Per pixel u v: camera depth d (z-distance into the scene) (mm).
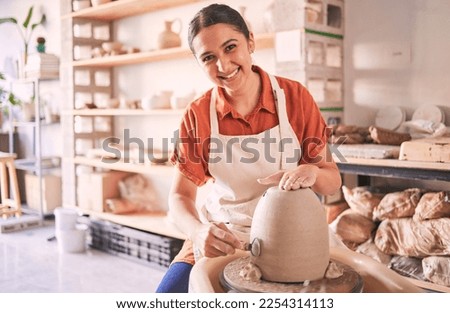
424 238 2293
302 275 1117
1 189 5594
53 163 5480
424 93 2701
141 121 4414
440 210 2277
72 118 4480
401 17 2754
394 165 2303
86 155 4488
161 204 4270
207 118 1636
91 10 4172
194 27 1381
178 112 3514
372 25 2867
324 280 1133
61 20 4496
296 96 1644
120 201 4176
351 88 2977
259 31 3439
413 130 2633
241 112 1620
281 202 1133
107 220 4238
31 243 4336
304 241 1113
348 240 2582
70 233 4035
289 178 1183
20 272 3545
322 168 1580
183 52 3549
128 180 4309
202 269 1209
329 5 2912
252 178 1629
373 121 2900
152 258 3693
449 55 2600
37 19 5590
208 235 1289
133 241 3832
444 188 2656
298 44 2682
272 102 1620
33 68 5051
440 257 2271
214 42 1359
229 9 1389
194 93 3695
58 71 5070
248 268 1160
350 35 2955
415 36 2711
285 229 1114
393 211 2453
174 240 3572
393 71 2807
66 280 3373
